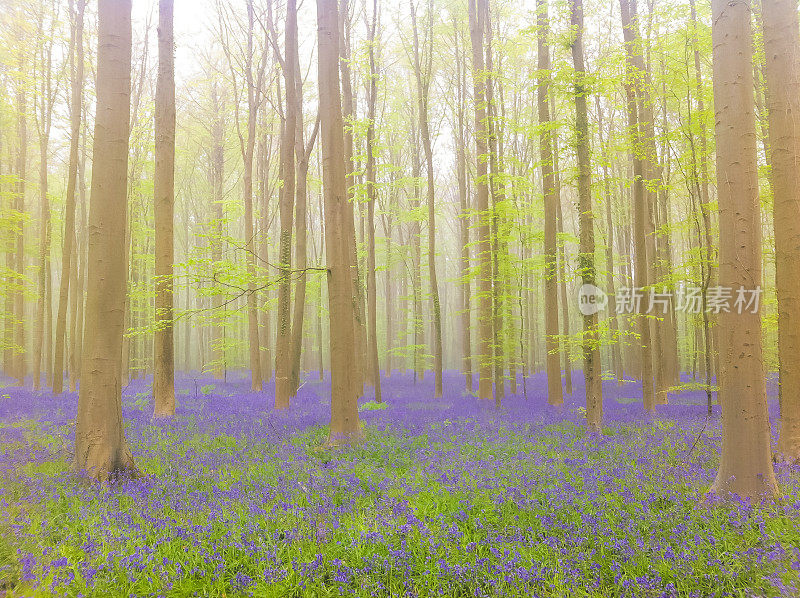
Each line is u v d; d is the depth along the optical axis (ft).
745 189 21.50
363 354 76.69
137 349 102.94
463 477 22.50
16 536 15.70
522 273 68.74
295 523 18.16
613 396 68.49
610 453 28.32
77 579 14.32
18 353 89.56
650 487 21.63
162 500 21.11
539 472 23.65
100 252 25.90
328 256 33.91
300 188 61.36
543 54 51.42
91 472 24.29
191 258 31.12
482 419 41.83
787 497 19.93
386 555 15.92
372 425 38.60
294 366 60.70
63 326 61.31
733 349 21.49
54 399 54.24
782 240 28.76
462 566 15.06
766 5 29.09
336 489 22.52
